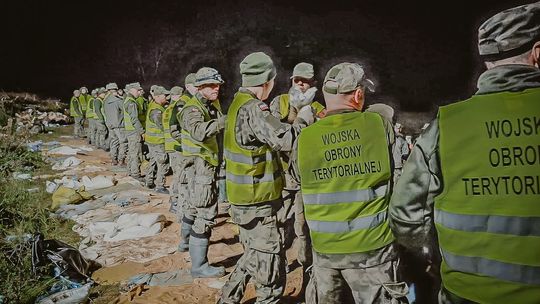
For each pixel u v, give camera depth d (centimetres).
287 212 470
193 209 552
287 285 462
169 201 792
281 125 309
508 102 176
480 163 179
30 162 1062
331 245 262
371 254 253
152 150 857
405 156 555
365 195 253
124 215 662
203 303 436
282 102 459
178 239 610
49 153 1209
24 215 634
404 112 1859
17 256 467
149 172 880
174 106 579
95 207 755
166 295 451
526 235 170
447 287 194
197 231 481
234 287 360
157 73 2578
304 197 274
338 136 259
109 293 461
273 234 345
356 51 2203
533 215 169
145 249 576
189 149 527
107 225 643
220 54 2384
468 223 182
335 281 270
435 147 193
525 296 171
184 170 560
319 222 266
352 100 261
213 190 473
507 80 178
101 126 1312
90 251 567
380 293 254
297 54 2266
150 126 848
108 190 869
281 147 305
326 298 273
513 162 173
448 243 190
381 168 251
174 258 548
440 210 193
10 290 412
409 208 206
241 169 339
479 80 186
